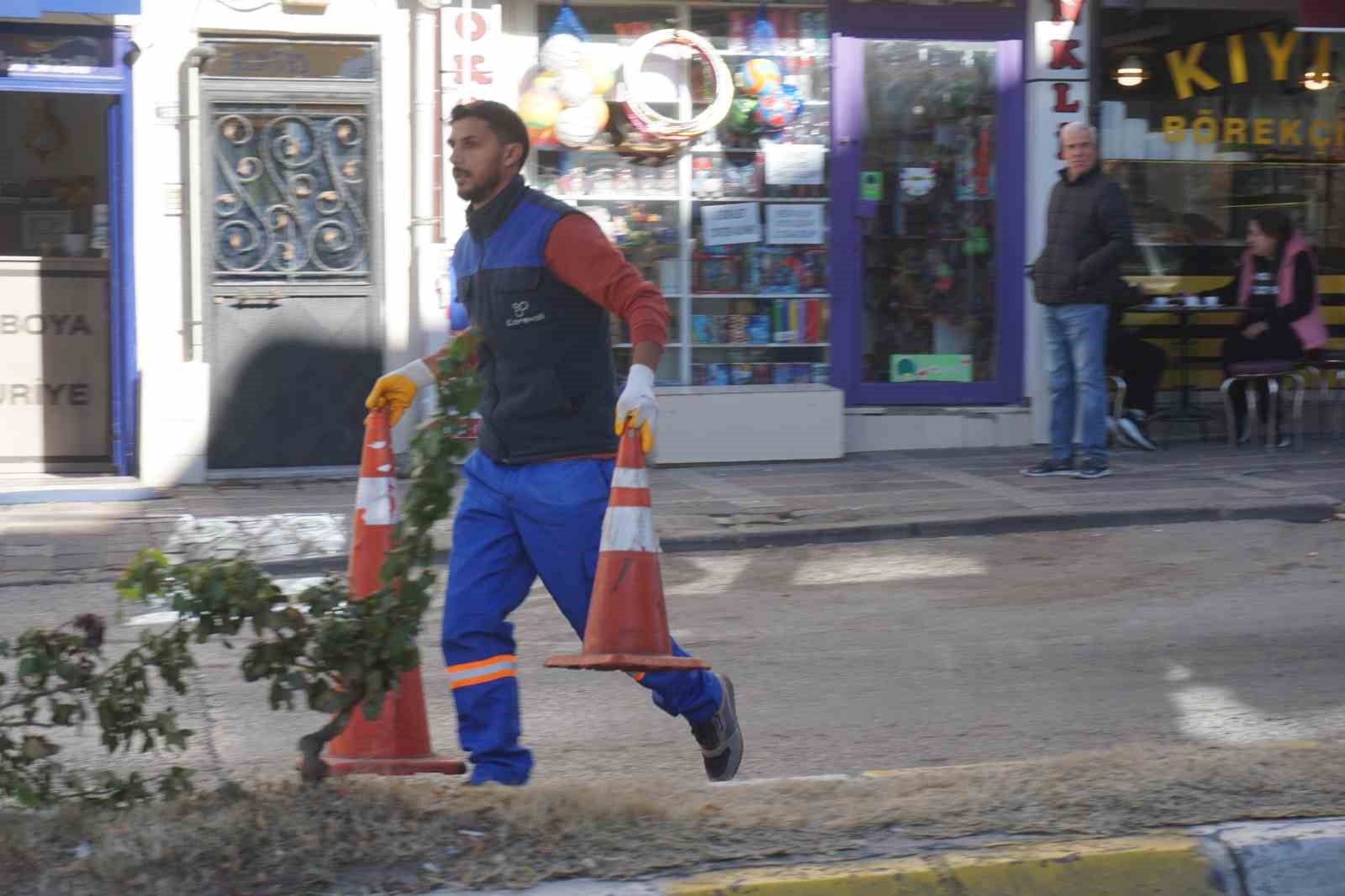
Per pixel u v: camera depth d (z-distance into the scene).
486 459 9.92
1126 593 17.56
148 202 24.44
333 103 25.05
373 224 25.33
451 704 13.71
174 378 24.36
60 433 25.17
